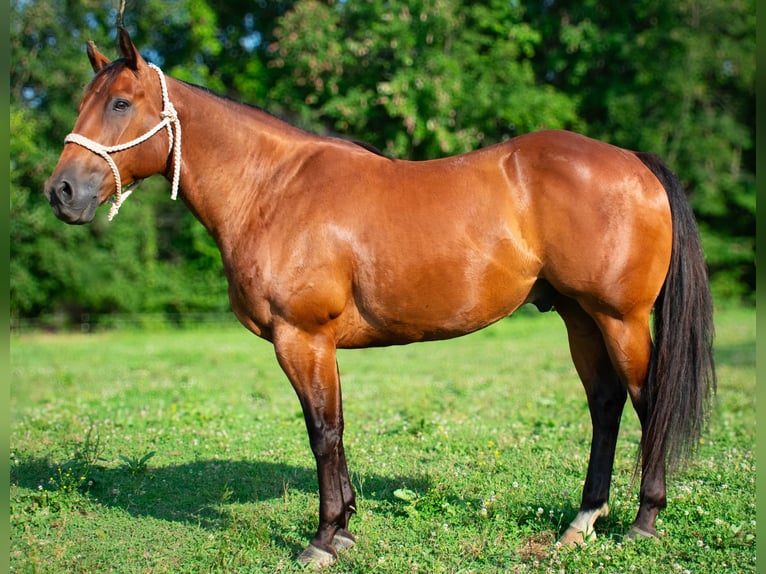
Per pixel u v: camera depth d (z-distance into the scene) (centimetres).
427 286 331
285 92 1817
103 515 410
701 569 315
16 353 1307
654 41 1892
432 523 381
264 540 363
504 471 470
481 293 334
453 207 332
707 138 1991
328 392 338
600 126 2022
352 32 1783
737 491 414
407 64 1680
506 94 1755
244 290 343
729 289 2092
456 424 605
